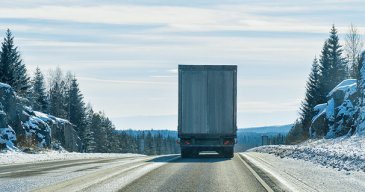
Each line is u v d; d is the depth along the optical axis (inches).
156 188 524.4
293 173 729.0
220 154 1392.7
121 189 509.0
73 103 4761.3
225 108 1283.2
